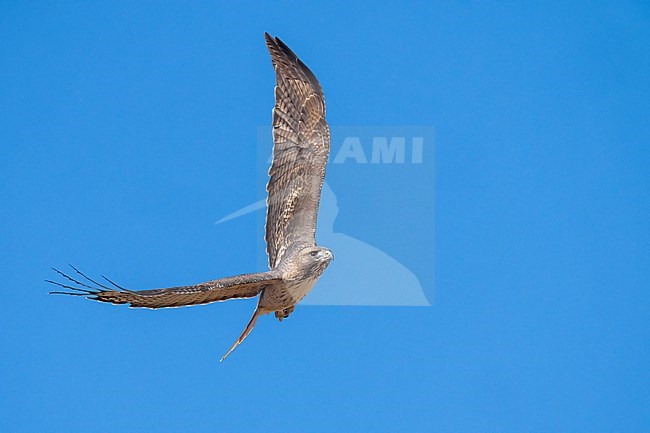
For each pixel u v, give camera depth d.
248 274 11.20
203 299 10.91
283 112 13.67
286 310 12.16
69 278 9.54
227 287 10.73
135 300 10.02
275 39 13.97
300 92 13.88
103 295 9.70
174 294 10.27
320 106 13.98
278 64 13.81
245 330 11.75
